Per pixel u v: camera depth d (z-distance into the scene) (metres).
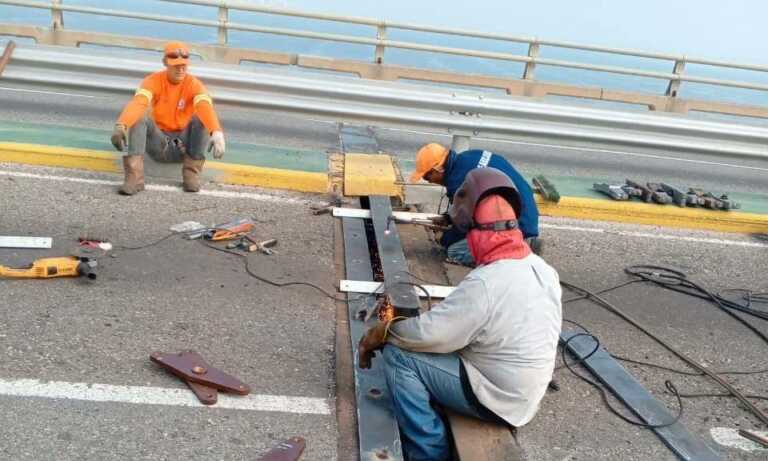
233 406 3.25
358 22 11.23
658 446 3.36
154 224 5.21
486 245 2.94
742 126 6.62
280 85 6.09
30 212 5.12
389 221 5.40
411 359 3.04
